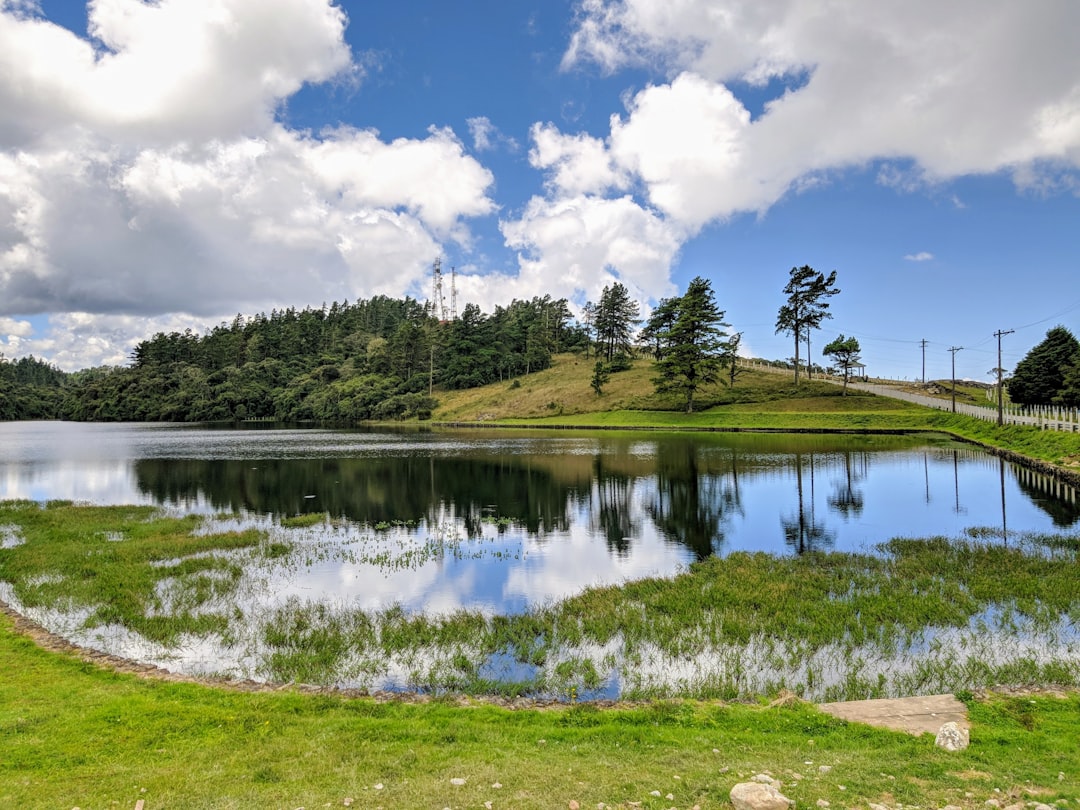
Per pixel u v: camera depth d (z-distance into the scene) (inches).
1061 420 1947.6
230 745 343.3
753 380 4065.0
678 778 292.5
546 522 1134.4
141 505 1310.3
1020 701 401.7
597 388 4306.1
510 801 272.7
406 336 5738.2
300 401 5585.6
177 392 5713.6
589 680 478.0
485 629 593.9
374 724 376.2
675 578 762.2
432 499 1379.2
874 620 594.2
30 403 6294.3
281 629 596.4
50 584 736.3
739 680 476.1
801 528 1053.2
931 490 1392.7
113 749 337.1
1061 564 764.0
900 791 273.9
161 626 599.5
